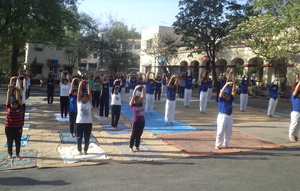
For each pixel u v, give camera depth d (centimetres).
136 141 730
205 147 785
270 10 1684
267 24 1606
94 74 1455
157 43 3478
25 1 2016
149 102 1278
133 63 4222
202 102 1359
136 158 678
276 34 1572
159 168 611
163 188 501
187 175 569
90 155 682
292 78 2178
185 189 497
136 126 717
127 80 2547
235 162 659
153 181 534
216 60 2908
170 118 1079
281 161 670
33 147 746
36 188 495
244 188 505
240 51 2625
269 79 2422
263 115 1366
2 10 2017
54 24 2295
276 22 1590
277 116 1353
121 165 629
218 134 766
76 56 3884
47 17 2211
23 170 587
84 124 679
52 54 3800
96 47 3875
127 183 523
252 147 788
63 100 1131
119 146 778
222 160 674
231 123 766
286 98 2170
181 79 1938
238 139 877
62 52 3862
